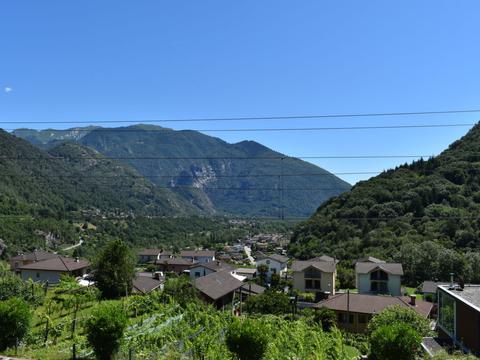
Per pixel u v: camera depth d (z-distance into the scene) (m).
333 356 26.33
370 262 69.69
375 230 81.12
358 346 31.83
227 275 56.38
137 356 19.92
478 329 22.16
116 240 45.09
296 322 32.00
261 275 82.81
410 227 78.12
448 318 26.62
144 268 99.06
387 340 19.91
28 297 36.00
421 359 20.94
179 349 22.95
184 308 36.53
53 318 31.47
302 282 70.94
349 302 43.50
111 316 18.19
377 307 42.03
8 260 85.69
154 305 35.62
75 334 25.12
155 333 25.64
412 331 20.06
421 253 69.62
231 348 18.83
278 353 23.14
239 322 19.48
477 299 23.67
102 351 17.95
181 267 99.69
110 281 43.12
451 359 19.27
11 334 18.91
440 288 27.69
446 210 67.62
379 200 79.88
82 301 37.03
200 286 46.22
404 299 45.34
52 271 69.25
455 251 68.31
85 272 74.00
